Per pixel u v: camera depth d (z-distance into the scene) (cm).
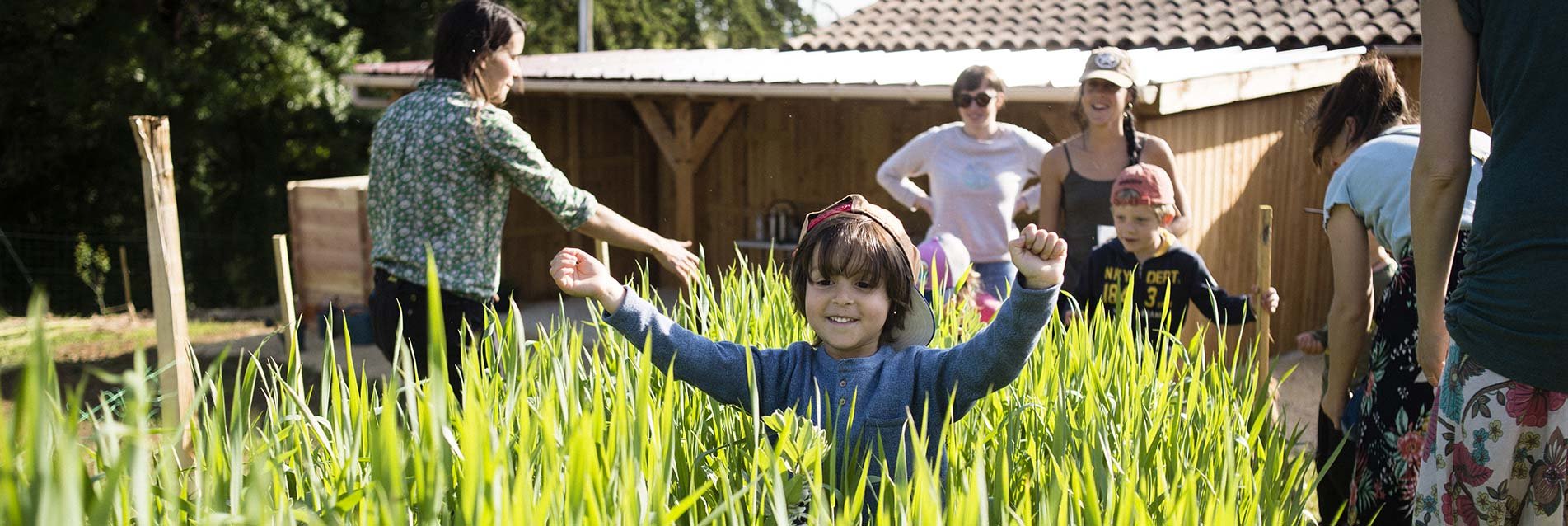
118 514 140
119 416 298
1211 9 890
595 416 163
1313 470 283
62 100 1652
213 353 902
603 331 255
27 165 1752
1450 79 216
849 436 201
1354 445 325
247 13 1716
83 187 1839
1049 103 793
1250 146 754
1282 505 208
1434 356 240
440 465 130
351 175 1956
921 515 146
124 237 1792
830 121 1163
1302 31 816
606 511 146
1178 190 468
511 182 338
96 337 1203
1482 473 214
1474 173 280
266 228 1883
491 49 335
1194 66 724
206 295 1822
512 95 1123
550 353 224
